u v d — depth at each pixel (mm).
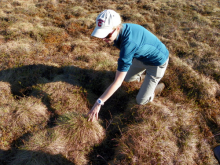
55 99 3137
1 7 6070
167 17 6180
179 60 4125
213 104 3209
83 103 3145
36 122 2809
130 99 3320
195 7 6945
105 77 3641
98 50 4488
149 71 2725
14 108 2895
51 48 4348
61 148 2490
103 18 1728
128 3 7156
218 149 1755
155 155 2377
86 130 2643
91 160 2480
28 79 3508
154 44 2225
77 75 3600
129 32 1887
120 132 2789
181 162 2371
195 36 5098
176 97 3355
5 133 2600
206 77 3781
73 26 5281
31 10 5941
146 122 2781
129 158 2352
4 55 3809
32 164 2303
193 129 2777
